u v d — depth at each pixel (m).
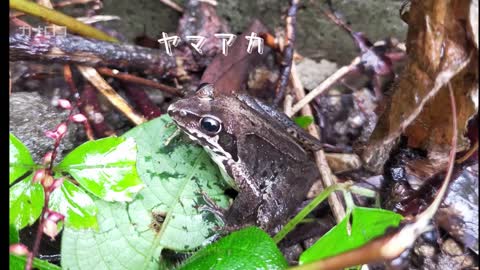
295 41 0.14
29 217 0.08
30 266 0.07
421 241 0.11
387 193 0.12
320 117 0.13
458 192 0.11
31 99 0.11
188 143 0.11
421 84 0.10
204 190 0.10
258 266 0.08
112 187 0.09
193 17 0.13
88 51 0.12
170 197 0.10
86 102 0.12
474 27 0.09
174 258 0.10
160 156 0.10
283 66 0.13
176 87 0.13
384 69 0.14
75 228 0.09
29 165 0.09
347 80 0.14
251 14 0.14
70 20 0.12
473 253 0.11
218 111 0.11
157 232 0.10
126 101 0.12
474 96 0.09
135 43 0.14
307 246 0.11
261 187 0.11
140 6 0.14
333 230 0.08
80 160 0.09
